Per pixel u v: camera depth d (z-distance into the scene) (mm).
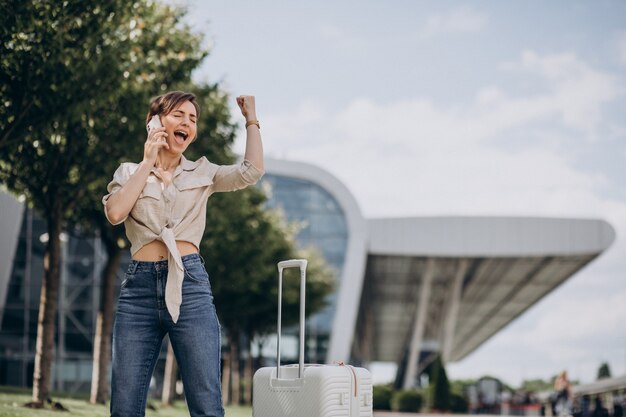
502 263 53062
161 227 3914
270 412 4984
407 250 47969
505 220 47844
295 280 34312
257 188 27125
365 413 4930
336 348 45656
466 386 53281
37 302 41688
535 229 47688
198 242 4012
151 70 15812
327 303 39062
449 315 56844
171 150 4027
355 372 4887
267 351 45062
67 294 41656
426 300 55500
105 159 15828
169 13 17547
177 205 3957
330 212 47312
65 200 16625
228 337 34750
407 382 57562
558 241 47531
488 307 75375
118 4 12422
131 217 3941
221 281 26203
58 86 12125
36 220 42156
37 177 15781
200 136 19031
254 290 30203
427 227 48094
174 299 3832
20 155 14773
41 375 16062
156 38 15781
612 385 38656
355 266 46594
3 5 10977
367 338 82438
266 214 28047
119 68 13062
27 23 11242
